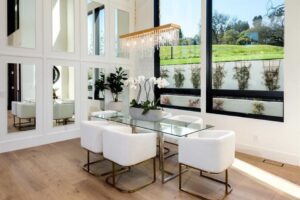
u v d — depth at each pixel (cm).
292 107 381
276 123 401
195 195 282
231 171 356
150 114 377
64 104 530
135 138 284
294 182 320
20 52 454
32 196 279
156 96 613
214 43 492
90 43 570
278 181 322
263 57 429
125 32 637
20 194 283
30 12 466
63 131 529
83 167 365
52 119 510
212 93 496
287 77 382
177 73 569
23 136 468
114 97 632
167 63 588
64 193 286
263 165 381
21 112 464
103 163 384
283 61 396
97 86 589
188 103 550
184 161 287
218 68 489
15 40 448
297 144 379
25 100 468
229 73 475
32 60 472
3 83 438
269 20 418
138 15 646
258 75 438
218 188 301
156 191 293
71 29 532
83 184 310
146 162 391
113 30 613
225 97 481
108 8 598
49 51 496
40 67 485
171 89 581
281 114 409
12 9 443
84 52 558
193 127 342
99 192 289
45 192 288
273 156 404
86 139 345
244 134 442
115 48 621
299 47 367
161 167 333
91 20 569
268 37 421
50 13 494
